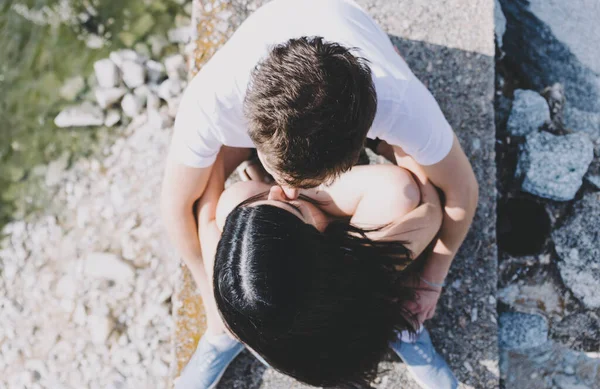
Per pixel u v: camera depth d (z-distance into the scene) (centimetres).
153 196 256
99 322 245
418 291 180
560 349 217
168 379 239
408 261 159
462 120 206
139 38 274
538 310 216
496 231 211
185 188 159
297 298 120
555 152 212
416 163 163
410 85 138
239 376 200
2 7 282
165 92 262
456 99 207
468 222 169
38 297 255
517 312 216
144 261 251
